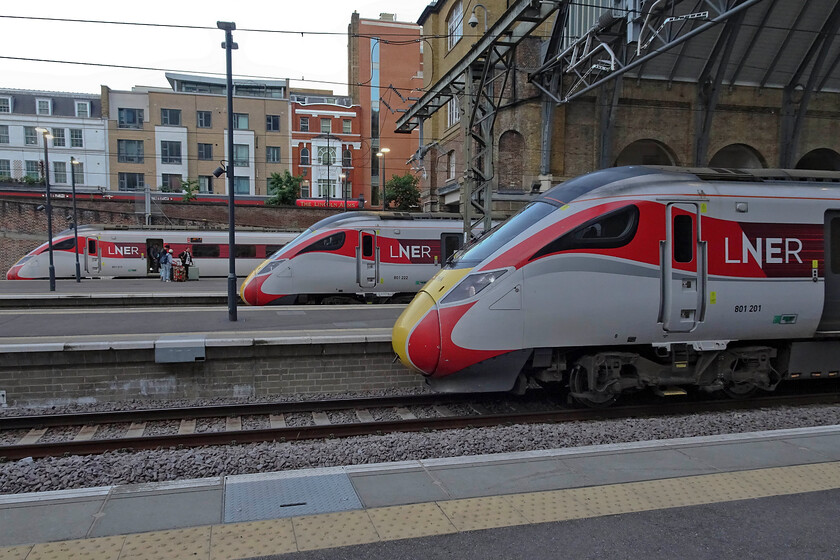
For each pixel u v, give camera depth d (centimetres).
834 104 2600
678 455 512
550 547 359
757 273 737
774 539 372
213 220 3772
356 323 1132
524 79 2377
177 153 5269
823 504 420
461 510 406
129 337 919
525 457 506
